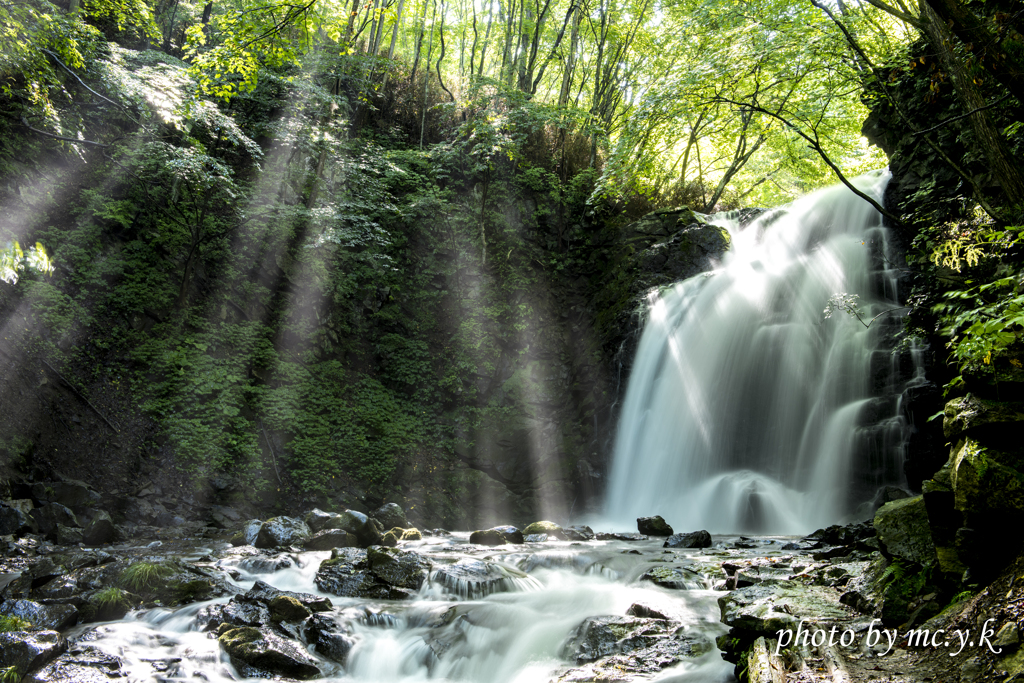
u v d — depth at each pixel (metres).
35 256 6.78
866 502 12.71
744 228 20.19
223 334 16.36
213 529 12.47
